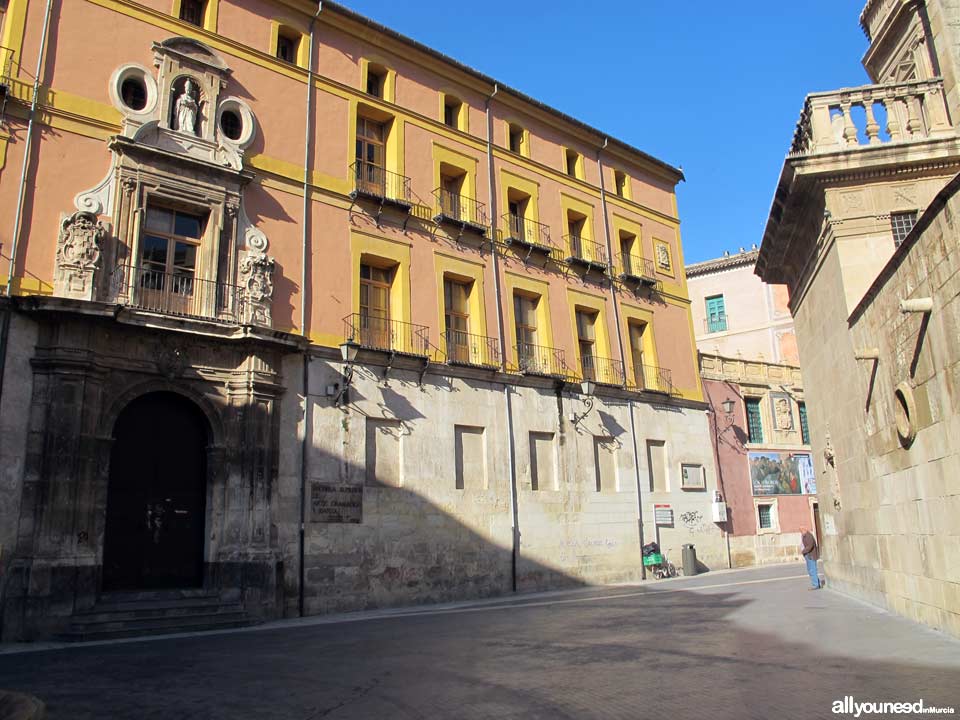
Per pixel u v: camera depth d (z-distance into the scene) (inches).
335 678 356.2
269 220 761.6
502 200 1010.7
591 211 1139.3
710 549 1135.0
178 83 724.7
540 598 799.1
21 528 560.7
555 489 950.4
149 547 636.7
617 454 1042.1
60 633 534.9
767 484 1278.3
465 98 1003.9
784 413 1350.9
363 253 835.4
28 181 621.9
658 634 474.6
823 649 389.4
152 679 362.3
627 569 1002.7
